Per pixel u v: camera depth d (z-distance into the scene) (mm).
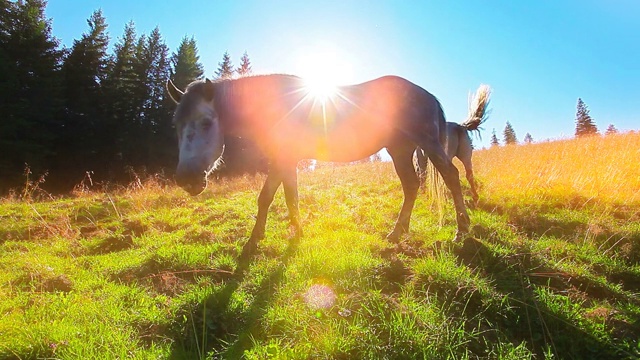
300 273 3764
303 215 6598
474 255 4133
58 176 26766
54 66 28594
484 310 3121
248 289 3549
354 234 5031
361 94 4844
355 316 2869
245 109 4453
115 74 35812
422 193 8156
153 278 3961
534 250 4426
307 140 4750
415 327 2744
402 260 4000
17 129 23391
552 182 7535
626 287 3895
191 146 3951
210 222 6441
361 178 12211
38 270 4039
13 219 7297
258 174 15320
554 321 3037
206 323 2957
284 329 2826
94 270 4254
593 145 13633
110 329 2859
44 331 2727
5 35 26234
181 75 40562
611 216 5852
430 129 4941
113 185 18938
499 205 6848
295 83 4684
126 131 31938
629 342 2846
